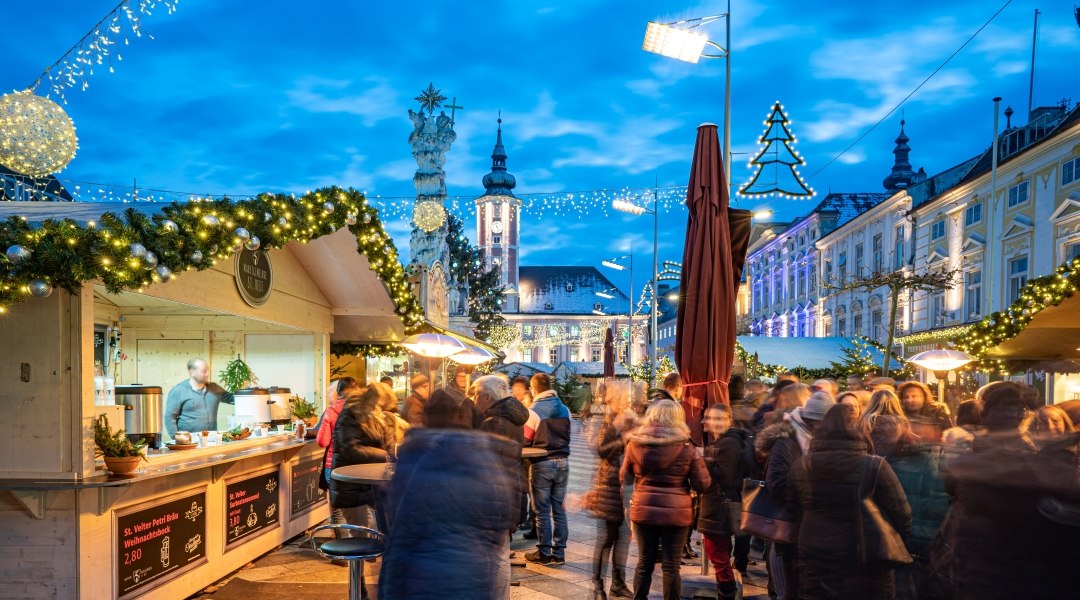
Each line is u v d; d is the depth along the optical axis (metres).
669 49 14.23
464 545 3.85
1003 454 3.83
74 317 5.46
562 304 117.50
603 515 6.43
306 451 9.57
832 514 4.40
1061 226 21.02
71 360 5.45
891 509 4.41
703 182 8.16
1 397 5.46
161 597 6.37
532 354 109.94
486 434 4.19
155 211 6.20
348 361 14.98
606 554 6.42
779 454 5.15
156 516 6.35
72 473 5.40
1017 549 3.71
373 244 9.84
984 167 26.25
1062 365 11.55
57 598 5.41
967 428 4.88
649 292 59.19
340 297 11.03
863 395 7.50
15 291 5.02
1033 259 22.36
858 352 22.06
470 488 3.91
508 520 4.01
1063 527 3.64
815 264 43.75
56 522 5.44
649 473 5.91
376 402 7.17
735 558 7.52
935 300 29.05
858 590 4.31
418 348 11.46
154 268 5.70
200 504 7.06
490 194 105.31
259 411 8.72
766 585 7.25
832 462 4.43
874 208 34.50
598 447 6.62
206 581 7.10
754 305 57.38
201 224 6.24
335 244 9.79
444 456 3.98
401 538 3.91
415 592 3.79
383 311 11.26
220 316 10.79
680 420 5.98
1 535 5.45
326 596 6.83
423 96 36.59
